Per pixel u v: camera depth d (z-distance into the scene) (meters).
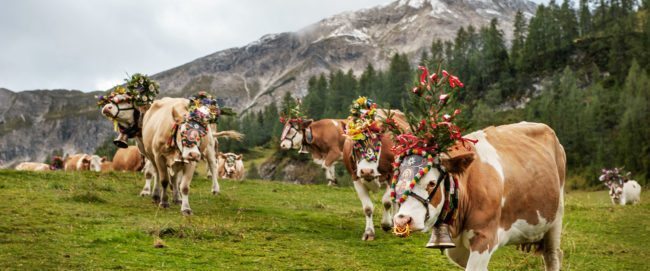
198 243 10.88
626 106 98.44
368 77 159.00
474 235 7.05
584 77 129.12
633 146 79.94
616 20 150.50
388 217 13.11
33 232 10.72
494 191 7.13
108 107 15.70
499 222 7.34
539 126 8.84
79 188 16.53
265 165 122.69
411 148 6.89
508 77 135.00
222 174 31.62
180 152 13.54
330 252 10.85
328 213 15.52
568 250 11.64
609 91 115.00
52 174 19.22
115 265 8.95
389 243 11.91
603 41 138.62
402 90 134.50
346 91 151.75
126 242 10.53
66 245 9.95
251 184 22.02
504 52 148.62
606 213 16.45
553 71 133.25
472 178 7.16
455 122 7.14
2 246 9.58
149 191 16.47
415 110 7.39
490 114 111.88
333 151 23.95
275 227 12.88
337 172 82.50
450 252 7.49
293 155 121.12
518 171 7.59
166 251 10.09
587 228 14.28
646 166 75.25
